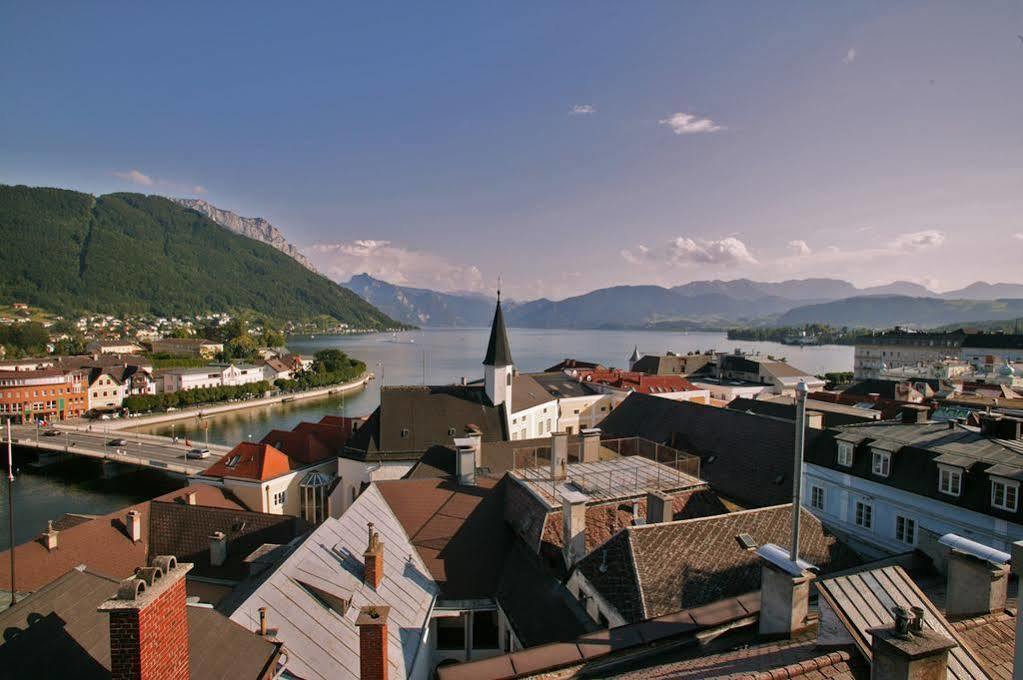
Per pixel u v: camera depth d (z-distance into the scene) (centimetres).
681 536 2908
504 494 4272
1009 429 3972
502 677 1838
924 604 1470
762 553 1767
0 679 1386
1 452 12900
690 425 6281
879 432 4541
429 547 3791
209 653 1753
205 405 19088
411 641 2897
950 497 3753
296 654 2364
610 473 4150
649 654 1897
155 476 11669
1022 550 1141
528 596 3297
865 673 1262
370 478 6856
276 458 7138
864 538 4350
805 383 1600
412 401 7488
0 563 4497
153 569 1457
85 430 14838
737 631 1925
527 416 9044
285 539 5059
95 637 1609
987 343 19012
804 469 4875
